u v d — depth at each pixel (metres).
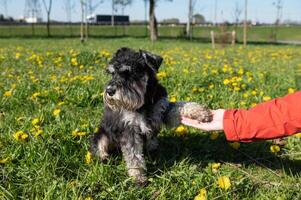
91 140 1.45
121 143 1.33
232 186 1.21
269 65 3.75
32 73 2.76
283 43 10.70
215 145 1.58
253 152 1.54
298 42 11.76
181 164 1.35
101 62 3.41
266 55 5.13
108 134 1.38
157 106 1.35
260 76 2.68
